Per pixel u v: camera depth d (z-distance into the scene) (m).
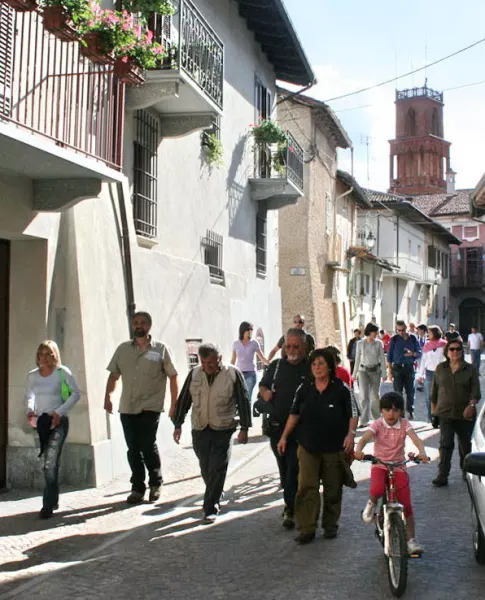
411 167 92.81
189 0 10.88
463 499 8.37
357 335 16.92
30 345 8.66
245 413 7.62
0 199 7.87
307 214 25.89
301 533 6.68
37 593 5.44
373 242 36.88
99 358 9.29
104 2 9.80
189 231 13.23
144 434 8.20
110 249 9.82
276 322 19.59
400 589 5.29
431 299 56.12
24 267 8.72
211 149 14.15
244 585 5.61
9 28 6.93
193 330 12.91
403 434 6.16
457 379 9.02
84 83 8.78
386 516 5.61
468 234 65.25
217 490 7.50
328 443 6.74
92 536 6.91
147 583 5.67
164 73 10.29
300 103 25.38
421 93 92.88
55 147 7.14
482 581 5.67
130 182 10.70
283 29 17.00
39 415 7.56
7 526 7.20
